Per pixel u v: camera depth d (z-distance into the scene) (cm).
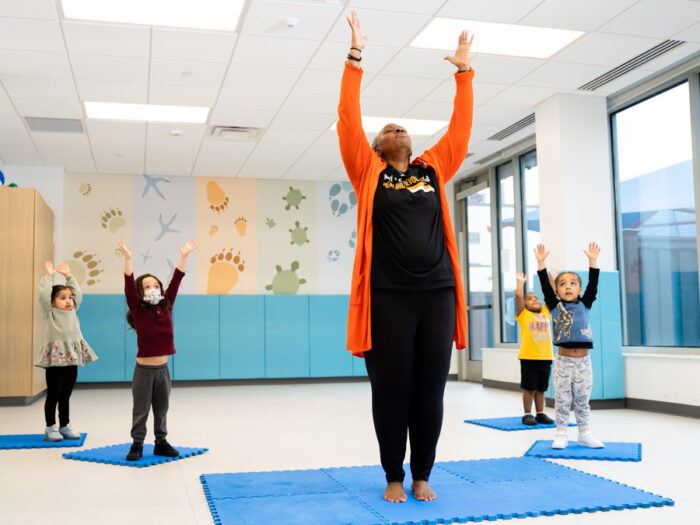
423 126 820
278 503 305
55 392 508
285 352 1055
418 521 272
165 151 908
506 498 310
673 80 657
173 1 497
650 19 538
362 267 295
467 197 1086
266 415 668
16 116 748
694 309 640
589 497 312
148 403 430
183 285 1041
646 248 701
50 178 973
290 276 1085
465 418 620
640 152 709
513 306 959
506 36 566
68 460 430
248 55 593
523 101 731
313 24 535
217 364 1029
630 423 569
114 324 994
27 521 290
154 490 344
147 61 603
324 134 837
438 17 528
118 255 1019
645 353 692
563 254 695
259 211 1083
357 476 365
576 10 520
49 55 587
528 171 912
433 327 297
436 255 298
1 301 759
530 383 563
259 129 814
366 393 900
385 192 299
